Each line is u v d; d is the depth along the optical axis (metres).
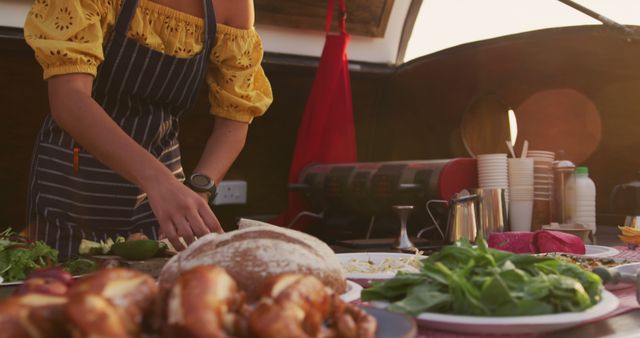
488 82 3.04
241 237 0.91
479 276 0.83
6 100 2.77
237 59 1.79
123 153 1.38
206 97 3.12
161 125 1.77
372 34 3.45
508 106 2.99
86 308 0.46
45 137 1.78
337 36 3.10
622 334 0.78
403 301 0.80
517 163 2.22
